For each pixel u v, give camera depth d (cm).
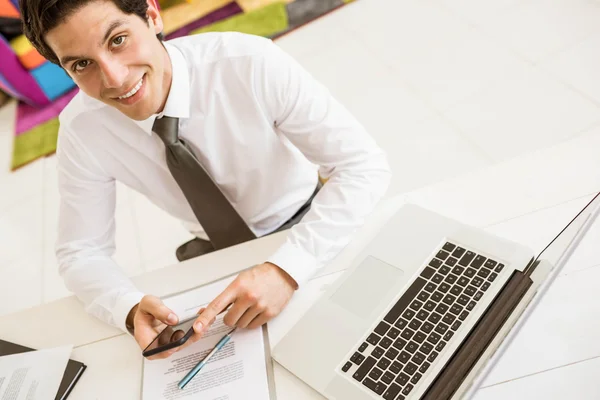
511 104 238
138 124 121
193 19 357
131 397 103
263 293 107
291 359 99
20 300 236
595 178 108
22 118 342
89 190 133
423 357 90
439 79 262
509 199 112
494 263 98
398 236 112
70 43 94
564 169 113
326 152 125
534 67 248
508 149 221
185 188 129
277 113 124
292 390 95
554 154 117
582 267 96
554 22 264
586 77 234
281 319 108
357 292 105
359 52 293
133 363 109
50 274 244
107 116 123
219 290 116
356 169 123
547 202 108
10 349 119
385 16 309
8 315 128
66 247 134
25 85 333
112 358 112
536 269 96
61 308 127
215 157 132
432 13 299
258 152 132
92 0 92
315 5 333
